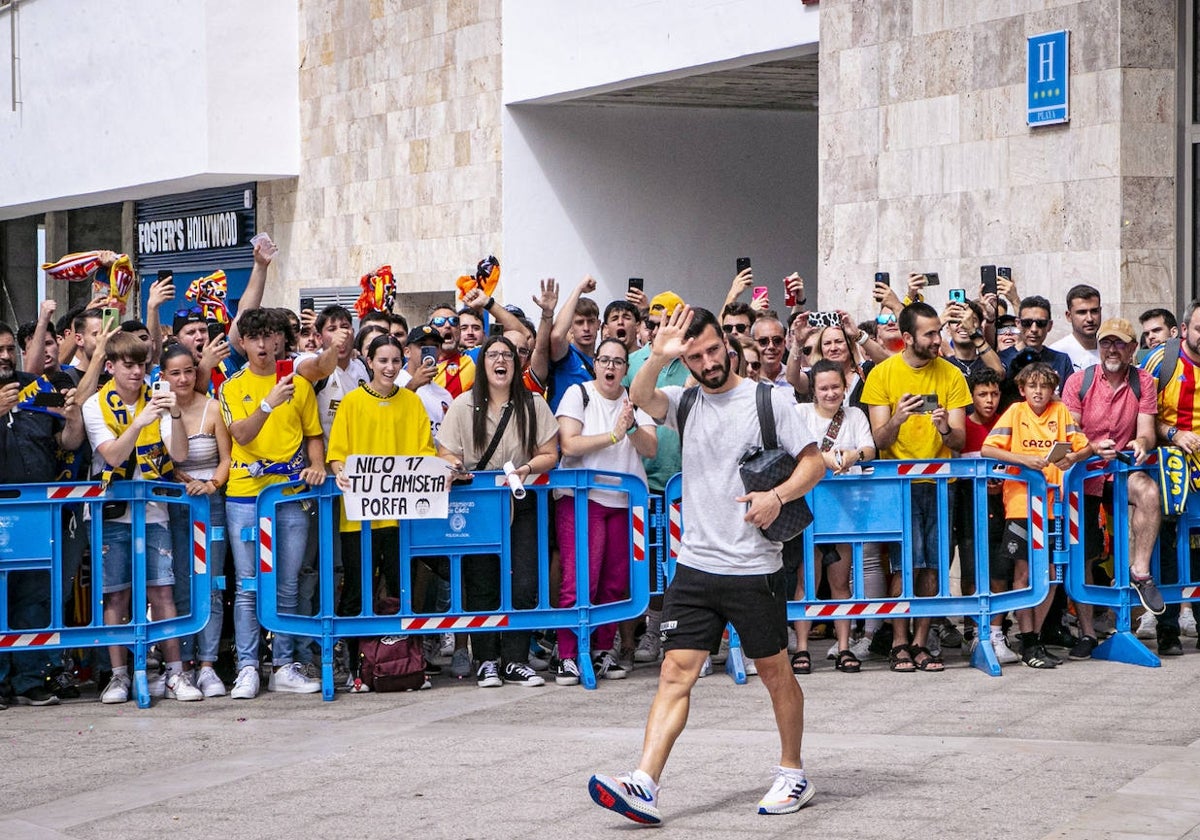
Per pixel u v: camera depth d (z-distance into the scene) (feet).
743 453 21.72
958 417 32.71
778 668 21.93
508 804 22.67
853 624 37.09
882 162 47.32
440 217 66.69
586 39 58.59
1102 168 41.16
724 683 31.53
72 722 29.50
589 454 32.17
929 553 32.48
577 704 30.01
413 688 31.68
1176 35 41.22
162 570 31.45
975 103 44.45
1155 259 41.09
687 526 22.15
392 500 30.96
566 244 64.03
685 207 66.13
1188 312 32.63
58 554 30.48
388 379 31.40
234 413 31.32
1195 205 41.52
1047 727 26.55
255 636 31.81
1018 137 43.29
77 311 37.65
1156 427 32.89
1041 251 42.80
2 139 93.40
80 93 85.20
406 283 69.05
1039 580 32.14
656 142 65.41
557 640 32.89
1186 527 33.01
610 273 65.00
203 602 31.19
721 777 23.79
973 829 20.56
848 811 21.67
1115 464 32.45
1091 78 41.39
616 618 32.17
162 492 31.45
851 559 32.73
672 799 22.67
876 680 31.37
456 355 36.70
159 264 90.27
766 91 60.75
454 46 65.41
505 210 62.95
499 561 32.07
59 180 87.92
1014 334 36.42
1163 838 19.79
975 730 26.50
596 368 32.12
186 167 76.28
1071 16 41.86
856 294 48.29
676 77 56.39
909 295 36.63
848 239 48.55
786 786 21.81
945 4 45.14
